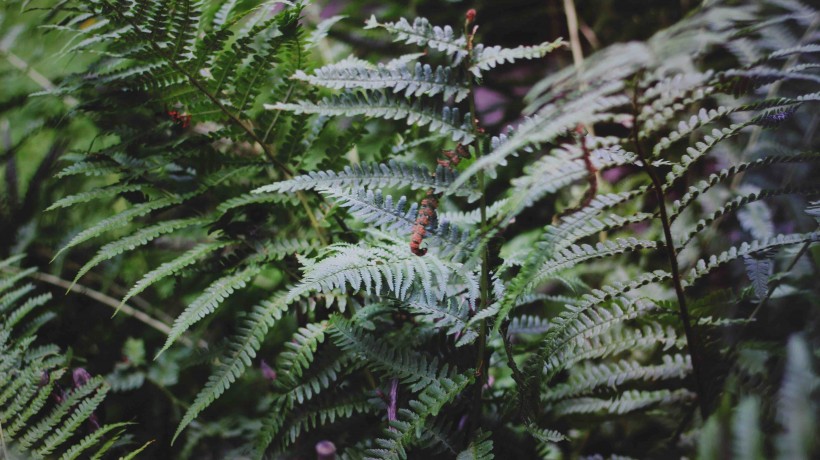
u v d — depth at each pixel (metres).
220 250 0.68
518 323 0.65
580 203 0.54
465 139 0.56
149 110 0.71
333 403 0.61
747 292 0.59
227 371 0.58
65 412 0.62
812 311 0.60
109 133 0.67
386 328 0.64
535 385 0.56
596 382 0.61
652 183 0.53
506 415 0.61
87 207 0.79
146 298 0.78
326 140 0.80
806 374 0.45
